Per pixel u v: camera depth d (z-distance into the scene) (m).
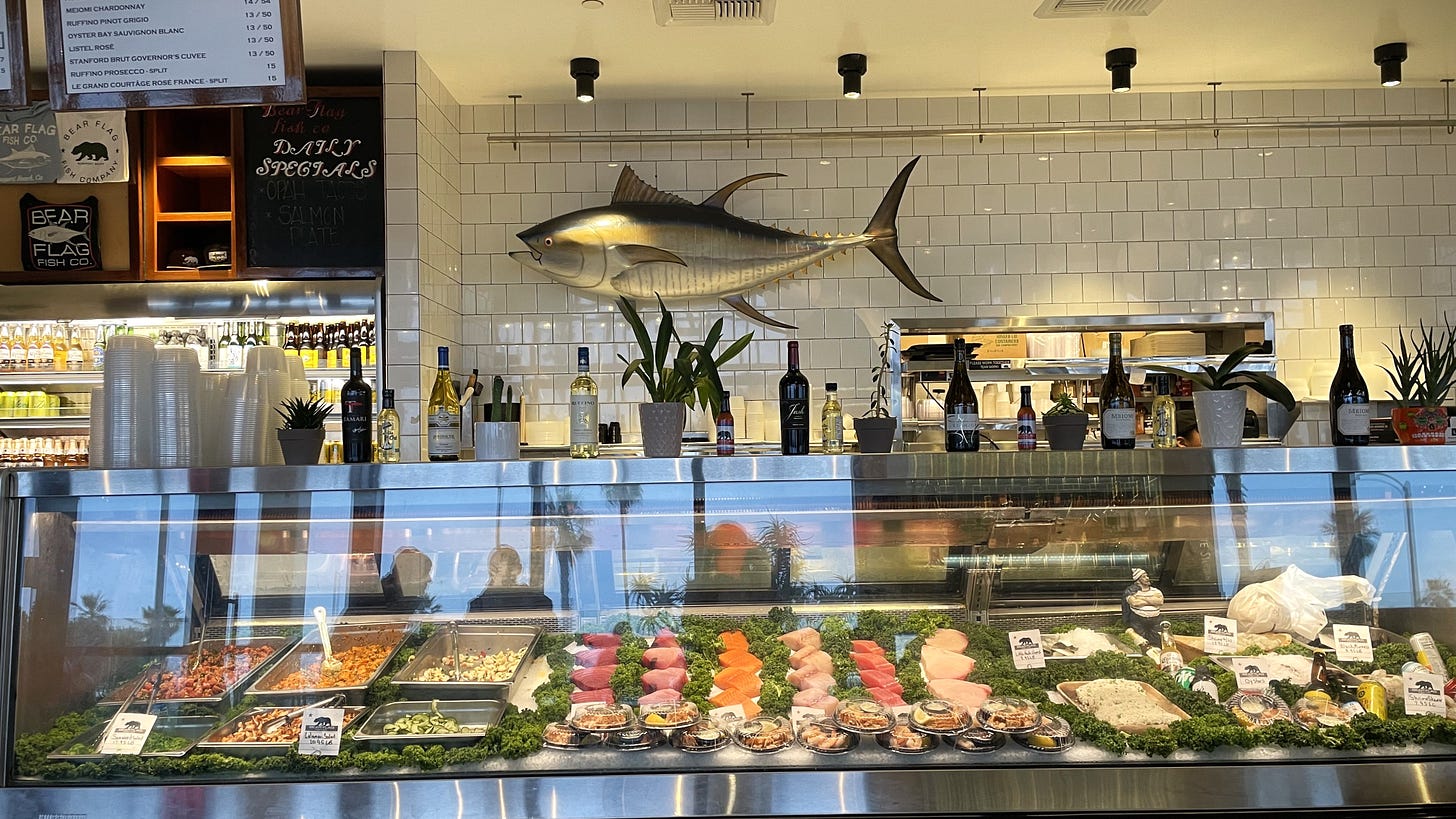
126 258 4.76
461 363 5.45
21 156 4.77
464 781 2.10
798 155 5.52
